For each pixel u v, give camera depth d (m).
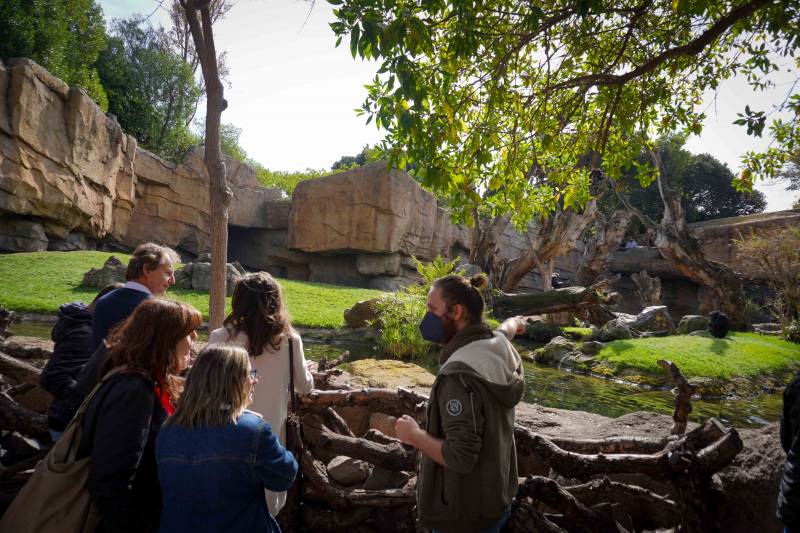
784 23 4.52
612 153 6.63
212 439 1.74
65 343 2.69
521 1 4.69
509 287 26.09
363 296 21.83
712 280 23.75
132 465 1.81
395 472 3.24
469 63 5.18
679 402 3.15
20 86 19.11
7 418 3.20
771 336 21.67
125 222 27.50
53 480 1.82
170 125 32.69
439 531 1.93
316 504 3.27
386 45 3.60
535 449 2.79
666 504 2.65
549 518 2.73
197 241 31.16
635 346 15.06
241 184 33.19
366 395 3.27
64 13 24.22
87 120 22.69
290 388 2.58
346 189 30.67
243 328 2.43
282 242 34.16
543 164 6.66
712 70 6.14
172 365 2.04
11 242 21.19
